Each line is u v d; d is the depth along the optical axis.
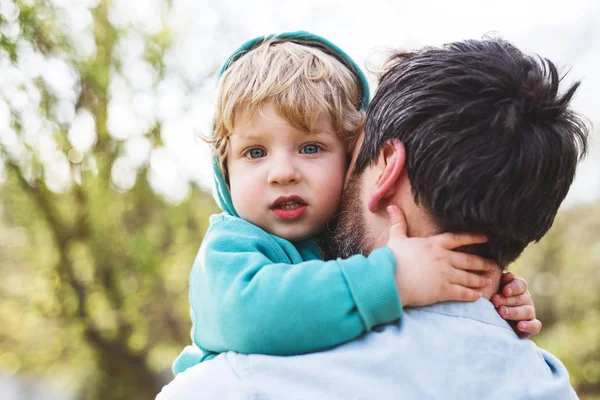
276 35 1.29
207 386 0.93
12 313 4.84
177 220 4.40
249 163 1.14
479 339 0.90
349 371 0.86
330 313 0.88
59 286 4.58
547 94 0.88
